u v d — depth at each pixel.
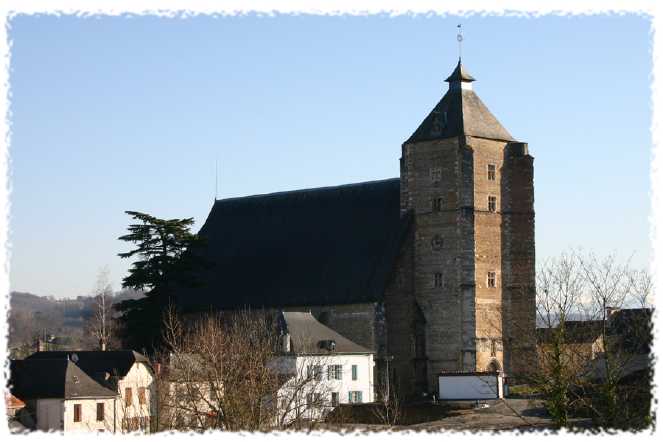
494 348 106.75
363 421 79.50
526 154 109.56
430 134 109.12
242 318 107.00
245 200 125.31
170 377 62.06
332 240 114.12
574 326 60.03
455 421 75.06
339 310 107.94
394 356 106.06
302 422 55.84
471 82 111.12
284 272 114.69
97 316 147.12
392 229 109.94
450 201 107.44
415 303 108.25
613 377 52.50
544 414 77.94
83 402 84.38
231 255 120.81
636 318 55.38
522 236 109.06
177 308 113.19
